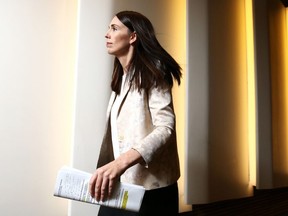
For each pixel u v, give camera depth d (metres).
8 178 1.19
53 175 1.33
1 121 1.18
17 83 1.24
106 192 0.70
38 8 1.33
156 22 1.72
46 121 1.32
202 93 1.91
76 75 1.31
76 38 1.40
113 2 1.48
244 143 2.30
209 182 1.88
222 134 2.05
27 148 1.25
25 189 1.23
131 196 0.72
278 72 2.75
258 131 2.39
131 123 0.84
